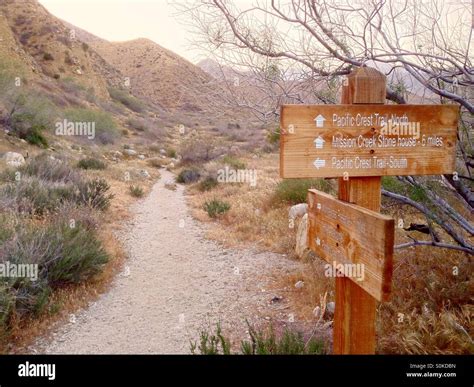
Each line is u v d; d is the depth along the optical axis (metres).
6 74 21.12
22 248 4.82
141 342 4.10
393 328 3.45
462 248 3.26
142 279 5.98
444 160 2.10
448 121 2.08
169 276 6.13
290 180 9.99
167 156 29.23
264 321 4.48
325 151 1.99
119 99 50.50
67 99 36.78
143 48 68.25
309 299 4.82
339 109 1.99
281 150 1.97
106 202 9.80
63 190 9.09
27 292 4.48
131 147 29.61
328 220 2.27
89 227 7.31
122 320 4.62
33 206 7.67
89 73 48.38
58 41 48.12
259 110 3.34
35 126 20.94
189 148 23.41
